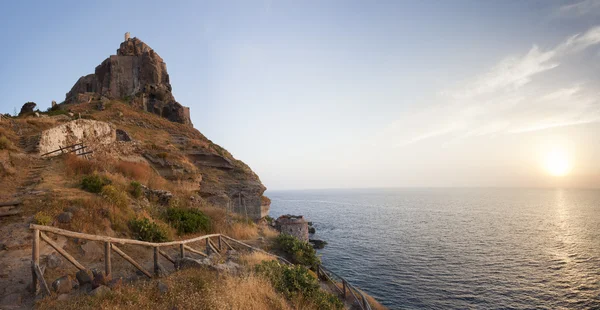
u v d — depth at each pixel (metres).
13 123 26.19
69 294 7.34
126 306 6.72
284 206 190.12
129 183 18.95
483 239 69.44
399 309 30.14
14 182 15.70
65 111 47.19
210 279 9.09
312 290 11.73
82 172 19.09
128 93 71.75
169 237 15.00
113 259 11.00
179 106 67.06
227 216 23.62
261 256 14.72
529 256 53.44
